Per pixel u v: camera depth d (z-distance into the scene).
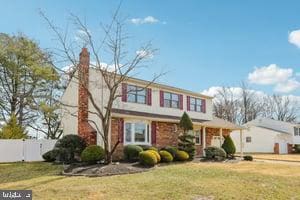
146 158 18.30
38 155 23.56
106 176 14.63
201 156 25.77
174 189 11.34
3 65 31.53
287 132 48.16
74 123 24.23
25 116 33.12
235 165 21.16
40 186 12.07
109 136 21.00
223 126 28.39
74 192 10.86
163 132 24.89
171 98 26.81
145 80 24.45
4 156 22.22
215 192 10.97
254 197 10.45
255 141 46.41
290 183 13.31
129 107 23.34
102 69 20.08
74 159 20.47
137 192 10.85
